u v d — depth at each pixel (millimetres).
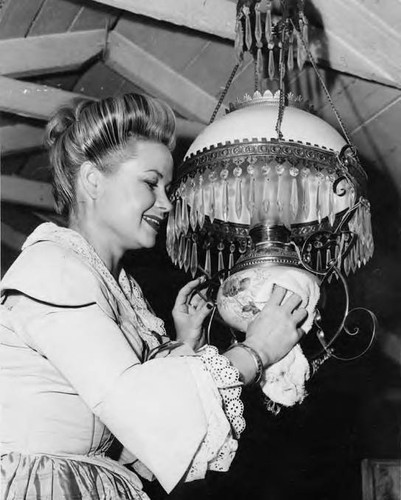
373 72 2299
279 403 1376
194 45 2902
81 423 1212
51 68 3117
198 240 1772
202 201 1642
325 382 3766
